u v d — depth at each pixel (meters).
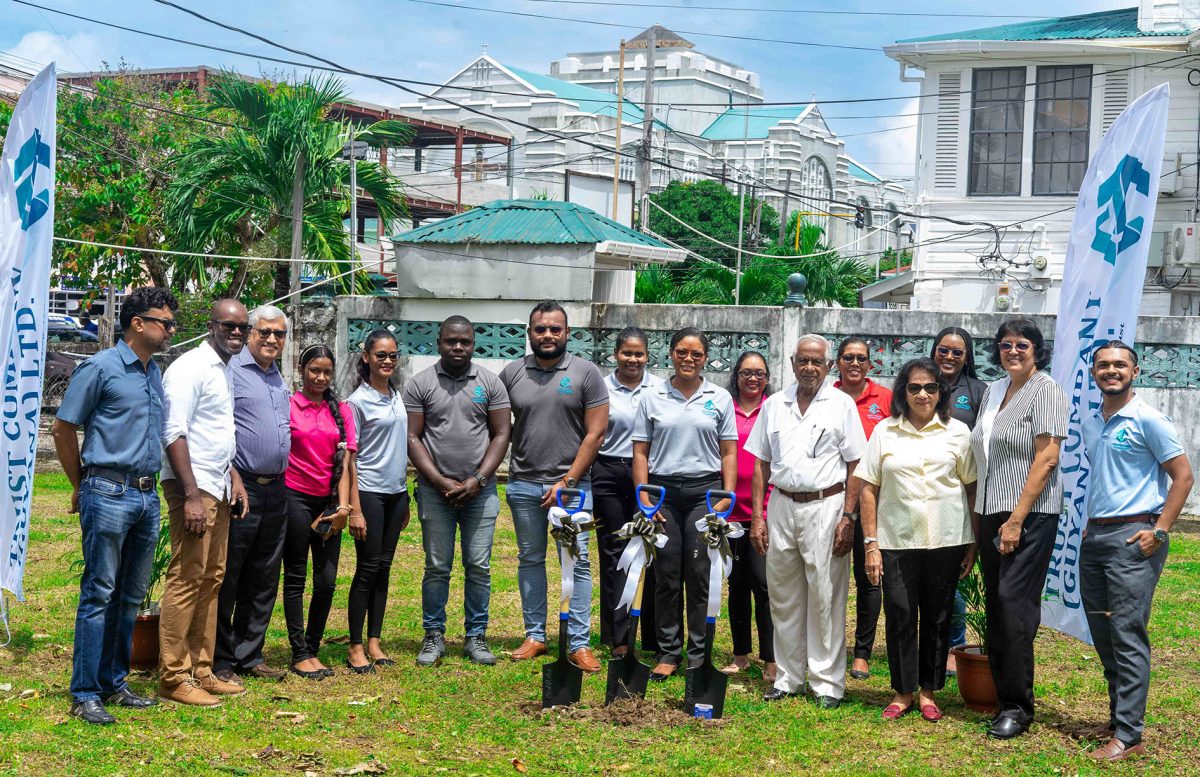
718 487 7.30
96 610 5.99
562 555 6.52
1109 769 5.70
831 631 6.69
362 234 26.72
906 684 6.48
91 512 5.93
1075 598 6.63
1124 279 6.62
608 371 14.09
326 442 7.04
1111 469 5.97
